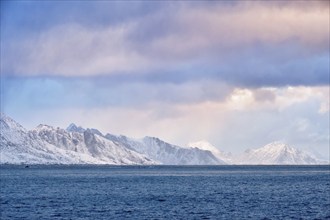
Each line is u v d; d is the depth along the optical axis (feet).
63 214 429.38
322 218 402.11
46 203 520.42
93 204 510.99
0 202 530.68
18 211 450.71
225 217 413.18
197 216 419.13
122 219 401.08
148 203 521.24
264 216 416.67
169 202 531.91
